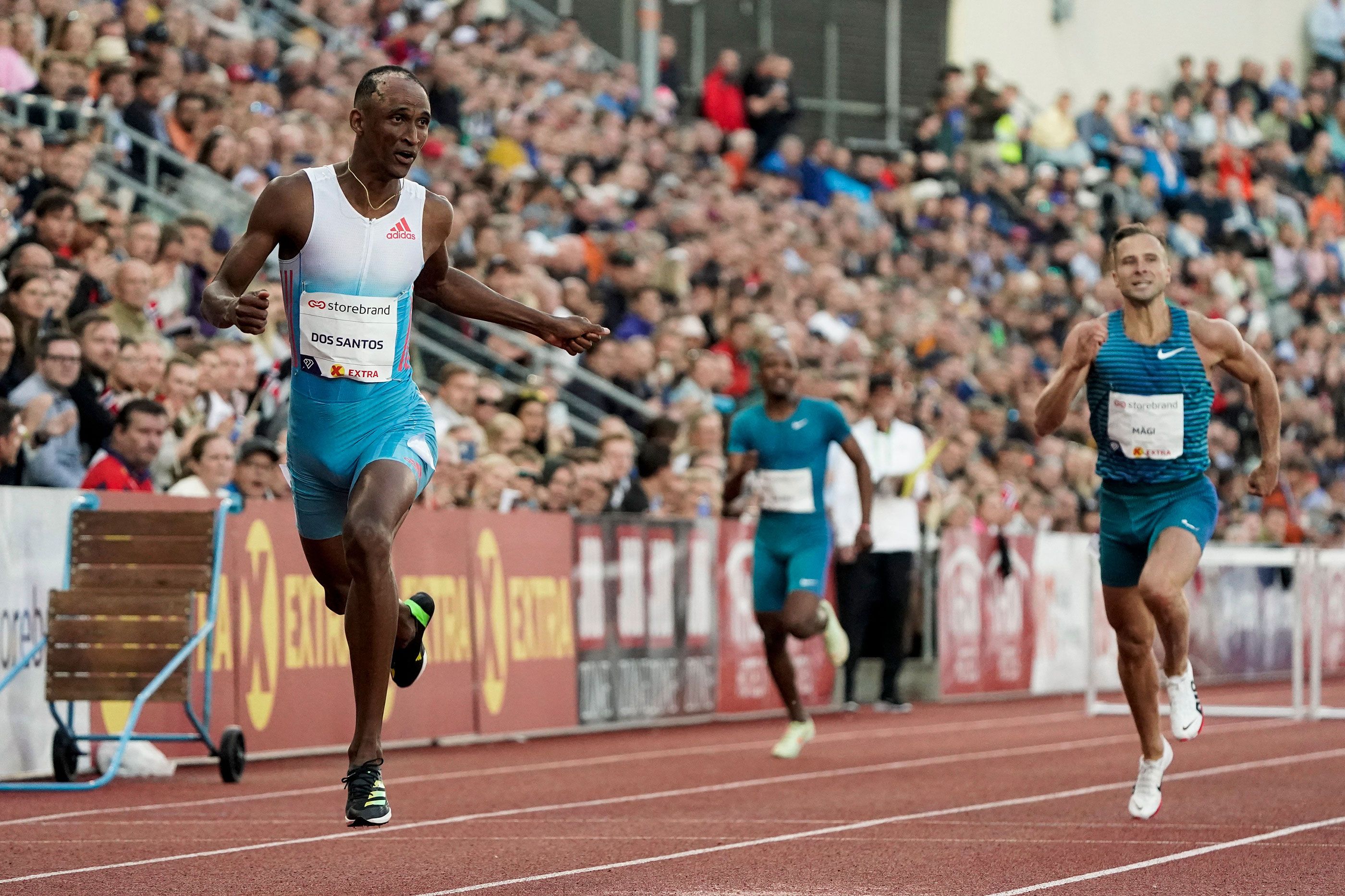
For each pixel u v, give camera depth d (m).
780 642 32.19
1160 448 21.75
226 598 29.92
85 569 27.41
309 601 31.86
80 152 37.09
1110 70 94.62
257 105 47.94
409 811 23.75
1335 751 33.31
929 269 71.00
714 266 57.47
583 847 20.34
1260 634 56.25
